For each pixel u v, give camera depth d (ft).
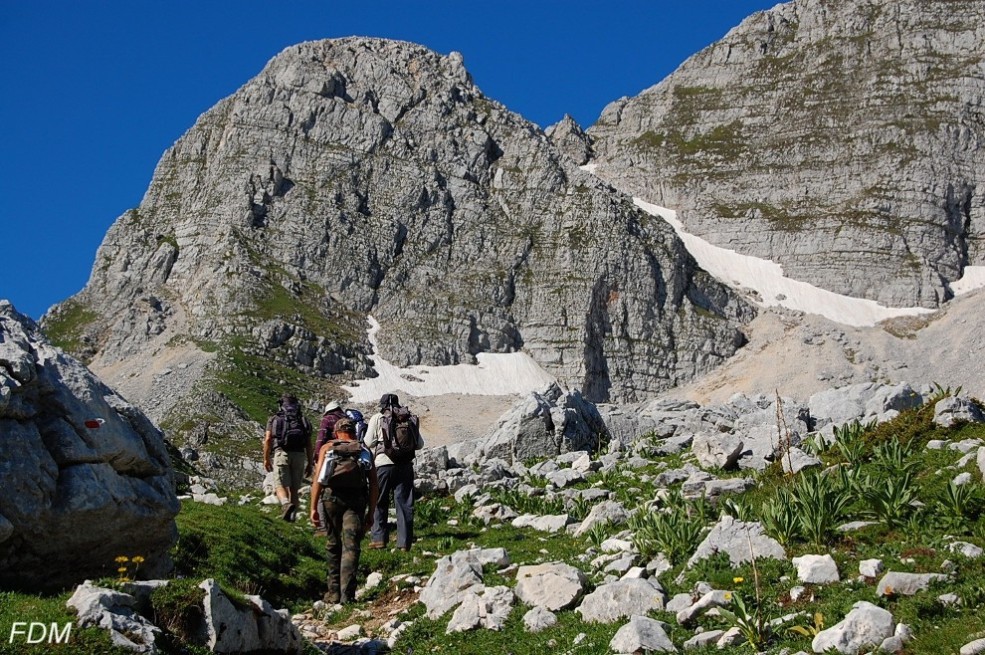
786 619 43.45
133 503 47.73
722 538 53.62
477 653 46.37
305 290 630.74
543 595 50.70
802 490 55.88
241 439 447.01
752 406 133.90
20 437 44.21
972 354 588.50
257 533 72.33
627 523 68.54
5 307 49.80
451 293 652.48
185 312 613.52
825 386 572.92
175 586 40.88
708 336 645.51
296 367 561.43
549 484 95.35
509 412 128.57
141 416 51.21
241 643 41.27
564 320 636.48
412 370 601.21
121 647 36.37
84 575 46.93
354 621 55.77
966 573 44.42
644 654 41.60
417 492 98.84
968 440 68.39
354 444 58.13
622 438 127.03
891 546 50.24
